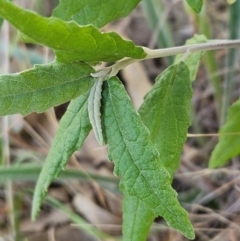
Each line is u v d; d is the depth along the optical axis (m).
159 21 0.45
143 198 0.19
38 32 0.16
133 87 0.49
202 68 0.50
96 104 0.19
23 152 0.49
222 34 0.49
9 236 0.44
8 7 0.15
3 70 0.48
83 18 0.20
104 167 0.48
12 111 0.18
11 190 0.44
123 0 0.20
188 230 0.19
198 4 0.19
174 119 0.22
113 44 0.18
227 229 0.36
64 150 0.21
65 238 0.44
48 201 0.44
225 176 0.41
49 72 0.18
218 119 0.45
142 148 0.18
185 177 0.42
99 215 0.44
